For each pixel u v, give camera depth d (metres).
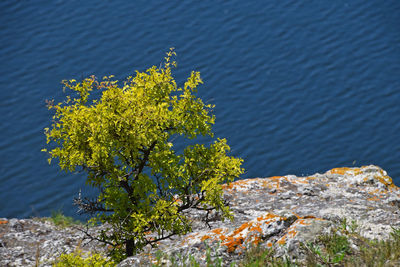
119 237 14.48
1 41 49.19
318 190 20.56
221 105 42.44
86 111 13.87
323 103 43.03
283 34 50.25
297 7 54.16
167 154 14.65
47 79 44.34
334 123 41.31
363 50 48.69
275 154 38.53
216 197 14.09
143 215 13.84
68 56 46.91
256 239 12.03
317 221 12.14
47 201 34.34
